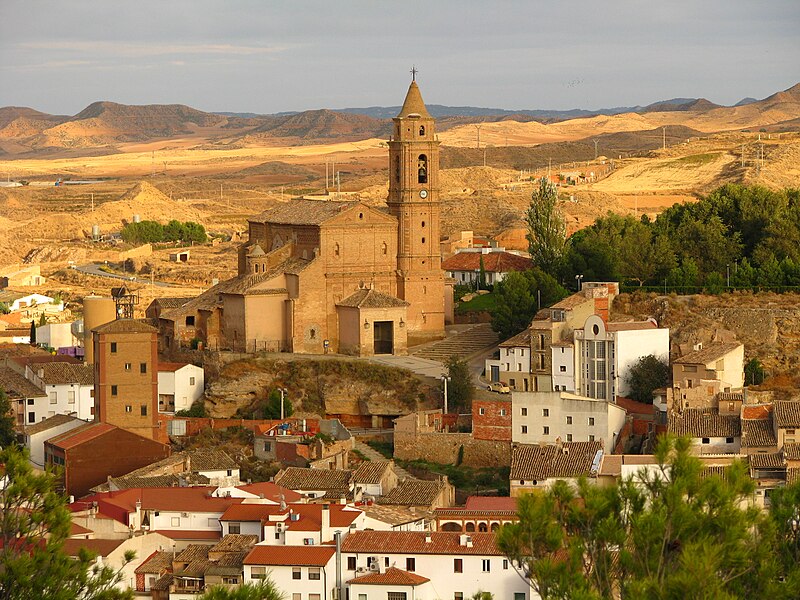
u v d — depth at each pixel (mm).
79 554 176000
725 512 144000
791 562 150125
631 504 148625
